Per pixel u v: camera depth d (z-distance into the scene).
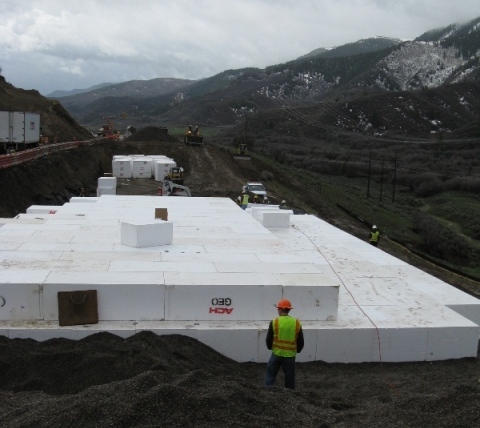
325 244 15.92
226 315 9.64
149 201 20.22
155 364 7.84
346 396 7.89
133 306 9.40
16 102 53.44
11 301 9.11
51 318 9.20
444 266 27.98
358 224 37.06
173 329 9.20
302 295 9.80
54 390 7.62
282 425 6.03
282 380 8.77
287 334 7.78
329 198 45.16
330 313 9.95
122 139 66.69
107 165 47.28
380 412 6.68
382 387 8.30
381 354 9.68
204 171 45.66
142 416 5.83
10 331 8.78
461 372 9.29
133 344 8.61
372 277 12.85
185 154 49.62
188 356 8.59
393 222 42.59
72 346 8.60
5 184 23.64
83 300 9.16
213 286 9.55
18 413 6.09
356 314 10.37
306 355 9.55
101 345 8.52
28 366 7.91
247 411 6.27
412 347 9.74
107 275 9.80
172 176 35.38
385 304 11.01
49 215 16.03
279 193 40.25
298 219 19.67
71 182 33.81
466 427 5.91
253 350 9.36
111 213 16.78
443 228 42.12
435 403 6.54
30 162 28.80
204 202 20.56
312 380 8.69
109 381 7.71
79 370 7.95
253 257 11.88
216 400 6.22
